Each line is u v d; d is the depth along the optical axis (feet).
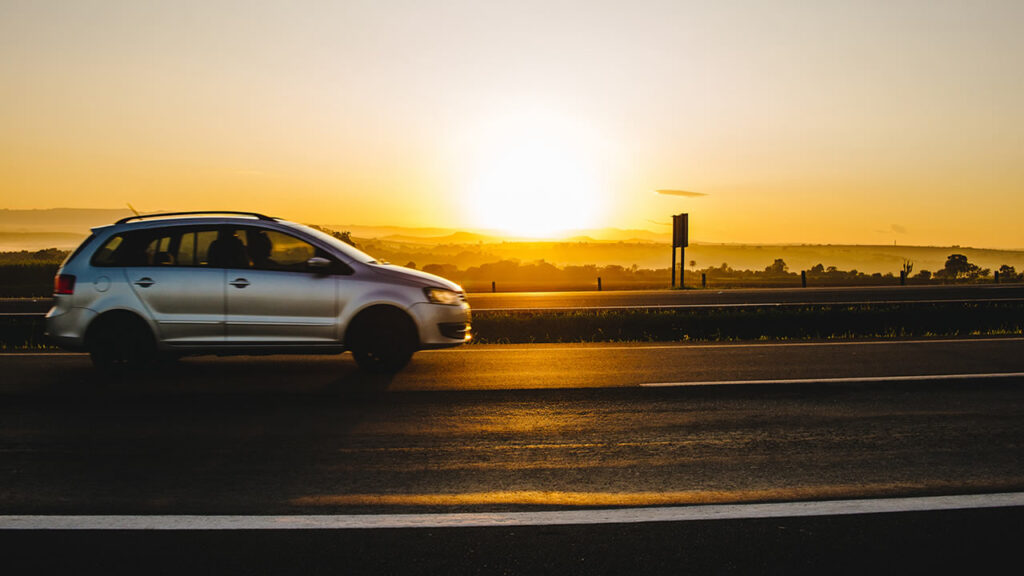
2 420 20.11
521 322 48.24
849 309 52.49
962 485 14.42
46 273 135.85
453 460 16.49
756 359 31.07
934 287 122.11
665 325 48.29
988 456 16.47
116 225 26.96
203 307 25.99
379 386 25.03
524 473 15.52
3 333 42.86
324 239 27.55
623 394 23.72
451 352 33.86
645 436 18.53
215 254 26.48
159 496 14.01
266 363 29.78
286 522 12.60
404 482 14.90
